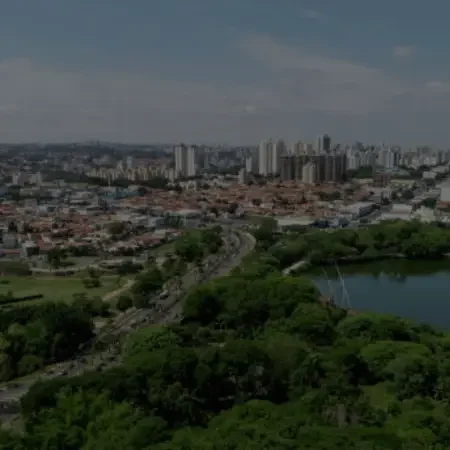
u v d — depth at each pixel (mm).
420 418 194375
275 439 173250
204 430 190875
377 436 178125
